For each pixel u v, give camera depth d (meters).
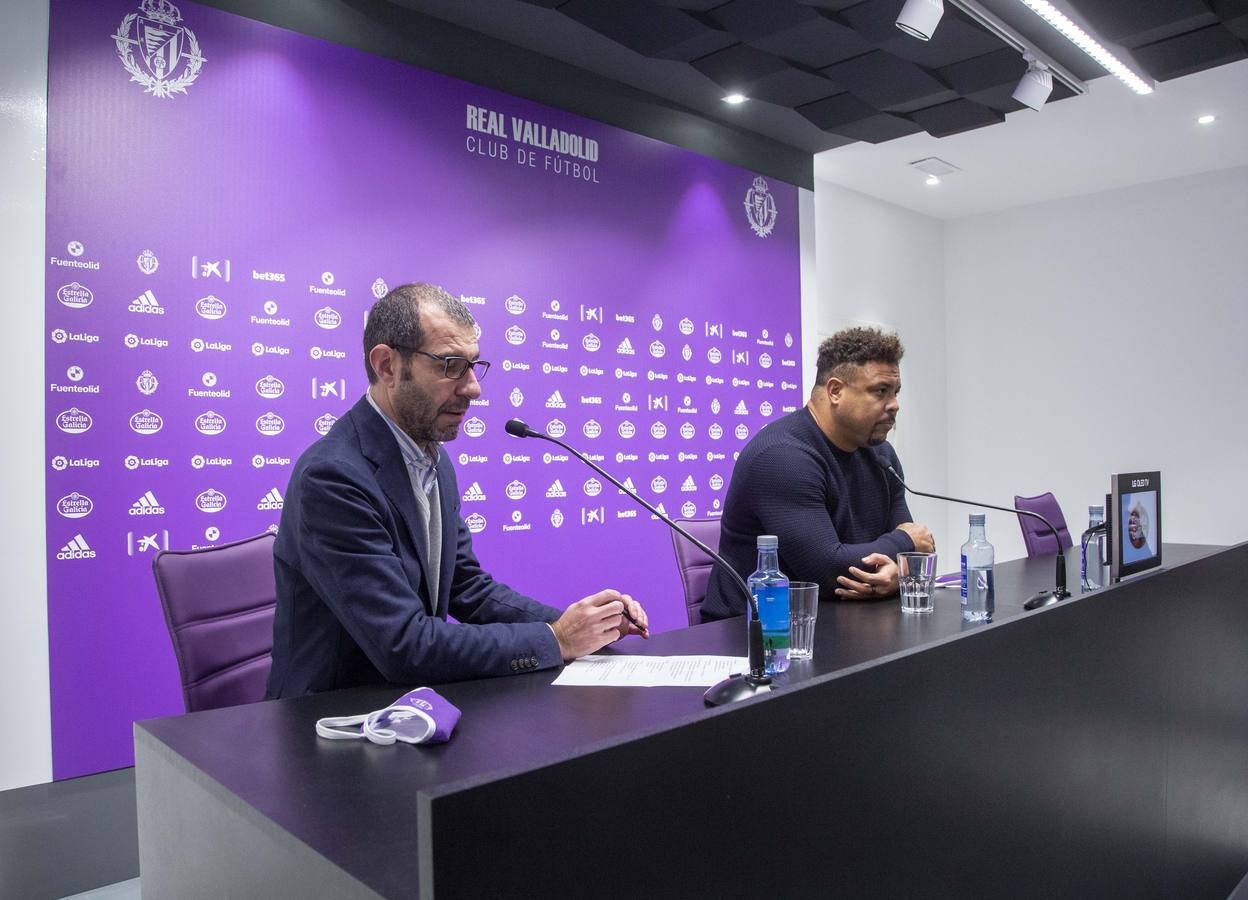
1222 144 4.92
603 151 3.90
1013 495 6.23
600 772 0.61
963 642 1.01
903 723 0.91
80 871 2.37
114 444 2.52
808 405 2.16
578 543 3.75
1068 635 1.27
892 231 6.08
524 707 1.14
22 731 2.34
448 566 1.57
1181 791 1.69
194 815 0.94
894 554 1.98
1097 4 3.24
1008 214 6.25
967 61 3.71
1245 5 3.29
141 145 2.59
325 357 2.97
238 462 2.76
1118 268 5.76
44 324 2.41
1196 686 1.79
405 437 1.50
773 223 4.73
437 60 3.33
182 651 1.56
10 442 2.35
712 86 4.04
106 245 2.52
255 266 2.82
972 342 6.43
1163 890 1.60
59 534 2.42
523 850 0.57
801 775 0.78
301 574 1.40
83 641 2.44
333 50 3.04
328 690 1.37
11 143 2.37
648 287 4.08
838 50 3.56
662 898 0.65
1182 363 5.51
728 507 2.07
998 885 1.08
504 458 3.50
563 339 3.72
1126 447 5.73
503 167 3.53
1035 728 1.17
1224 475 5.35
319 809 0.81
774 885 0.75
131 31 2.58
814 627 1.47
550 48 3.62
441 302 1.48
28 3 2.40
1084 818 1.30
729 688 1.07
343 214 3.04
